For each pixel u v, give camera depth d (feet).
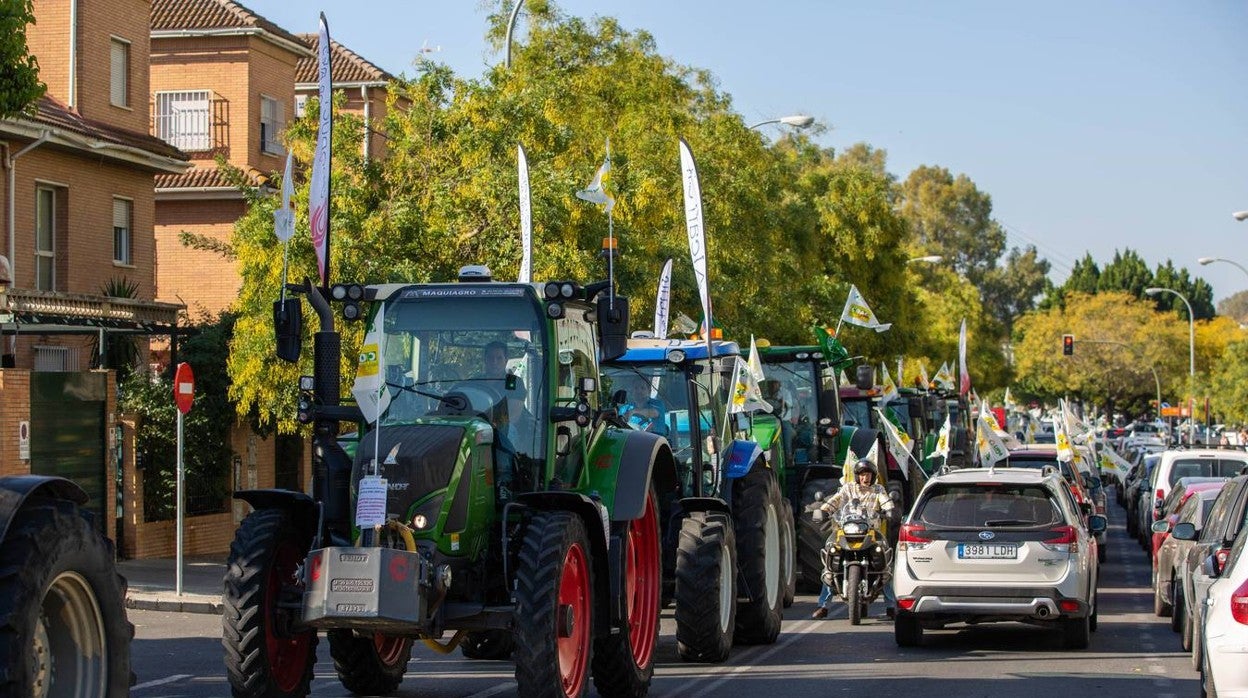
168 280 149.79
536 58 144.46
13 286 106.93
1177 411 399.03
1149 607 83.97
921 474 121.70
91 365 108.88
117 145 116.88
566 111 129.59
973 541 63.31
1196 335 467.11
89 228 117.19
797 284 176.04
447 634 63.93
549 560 43.16
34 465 89.71
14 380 86.28
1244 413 295.48
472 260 96.89
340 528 44.73
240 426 112.78
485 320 47.21
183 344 110.73
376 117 172.55
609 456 50.24
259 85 153.17
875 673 57.47
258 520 44.68
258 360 93.45
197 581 89.10
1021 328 505.66
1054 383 465.06
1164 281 615.98
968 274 516.32
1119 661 61.11
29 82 70.49
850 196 204.85
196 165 150.41
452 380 46.80
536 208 96.22
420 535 42.24
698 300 126.21
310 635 46.09
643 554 53.88
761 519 66.33
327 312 47.50
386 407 46.47
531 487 46.19
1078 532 64.28
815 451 91.61
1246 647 41.16
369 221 94.68
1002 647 66.08
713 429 66.39
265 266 94.68
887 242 209.05
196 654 63.00
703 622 58.90
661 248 122.11
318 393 47.09
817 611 77.41
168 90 151.94
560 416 46.73
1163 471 119.96
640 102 143.43
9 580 27.14
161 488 103.76
